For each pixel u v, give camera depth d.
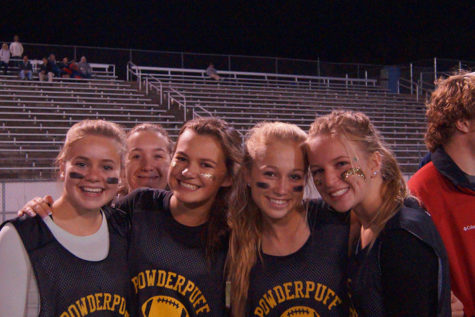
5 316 1.67
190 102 14.16
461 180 1.83
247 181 2.00
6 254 1.73
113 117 12.52
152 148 2.87
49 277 1.76
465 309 1.87
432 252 1.49
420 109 15.72
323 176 1.74
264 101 15.45
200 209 2.06
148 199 2.16
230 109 14.27
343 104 15.84
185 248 2.01
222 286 2.01
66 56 15.60
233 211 2.02
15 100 12.59
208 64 16.98
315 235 1.93
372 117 14.84
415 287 1.47
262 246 1.98
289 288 1.89
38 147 10.27
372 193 1.72
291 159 1.90
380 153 1.72
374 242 1.63
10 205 7.54
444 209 1.89
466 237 1.85
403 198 1.65
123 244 2.01
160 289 1.97
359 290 1.67
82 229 1.89
